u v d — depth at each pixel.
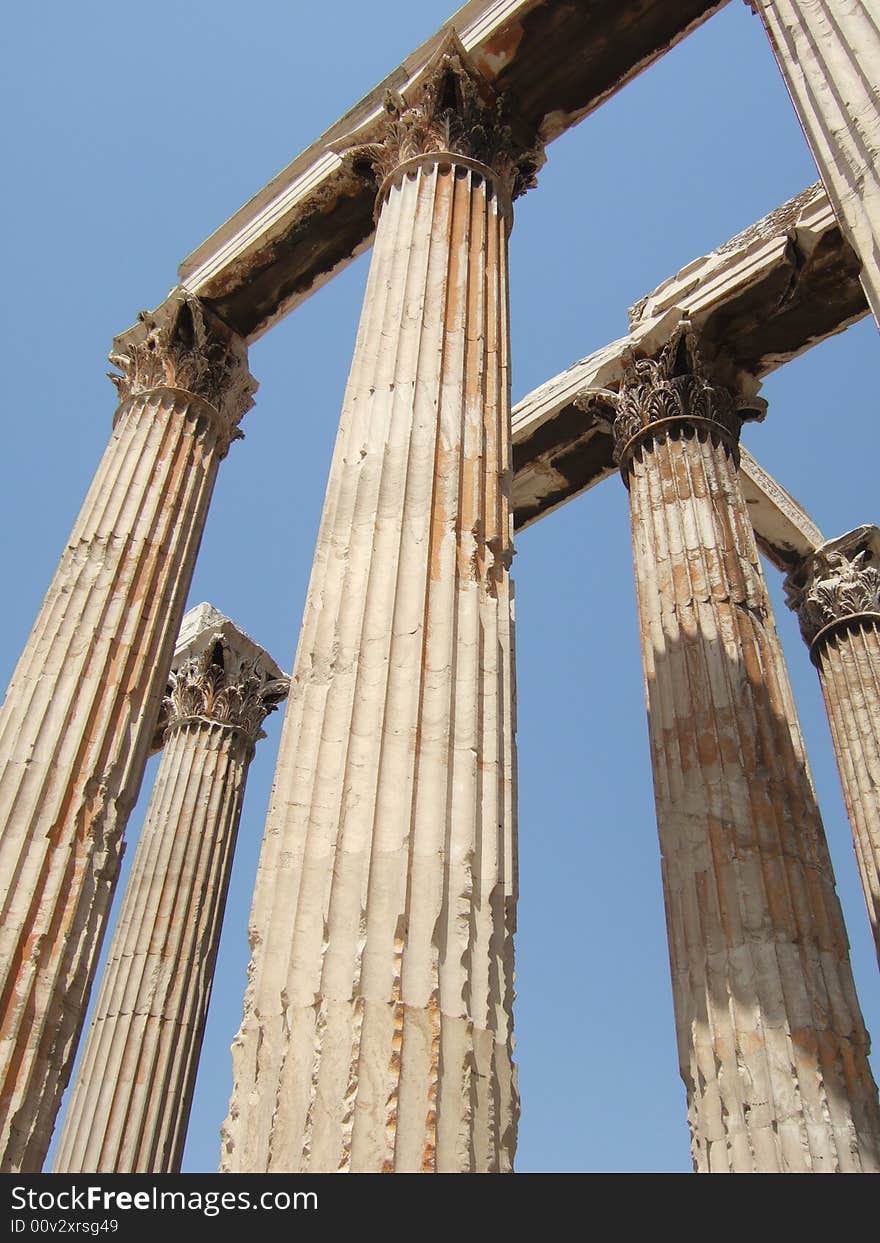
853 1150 9.31
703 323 16.67
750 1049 10.05
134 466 14.73
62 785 11.52
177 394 15.69
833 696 18.23
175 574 14.02
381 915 6.46
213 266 16.58
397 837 6.77
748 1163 9.47
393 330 10.18
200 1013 17.88
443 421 9.30
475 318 10.43
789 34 7.46
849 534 19.98
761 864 11.23
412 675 7.57
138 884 18.89
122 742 12.24
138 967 17.62
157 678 13.08
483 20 13.38
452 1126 5.80
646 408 16.19
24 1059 9.95
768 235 16.64
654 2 12.69
